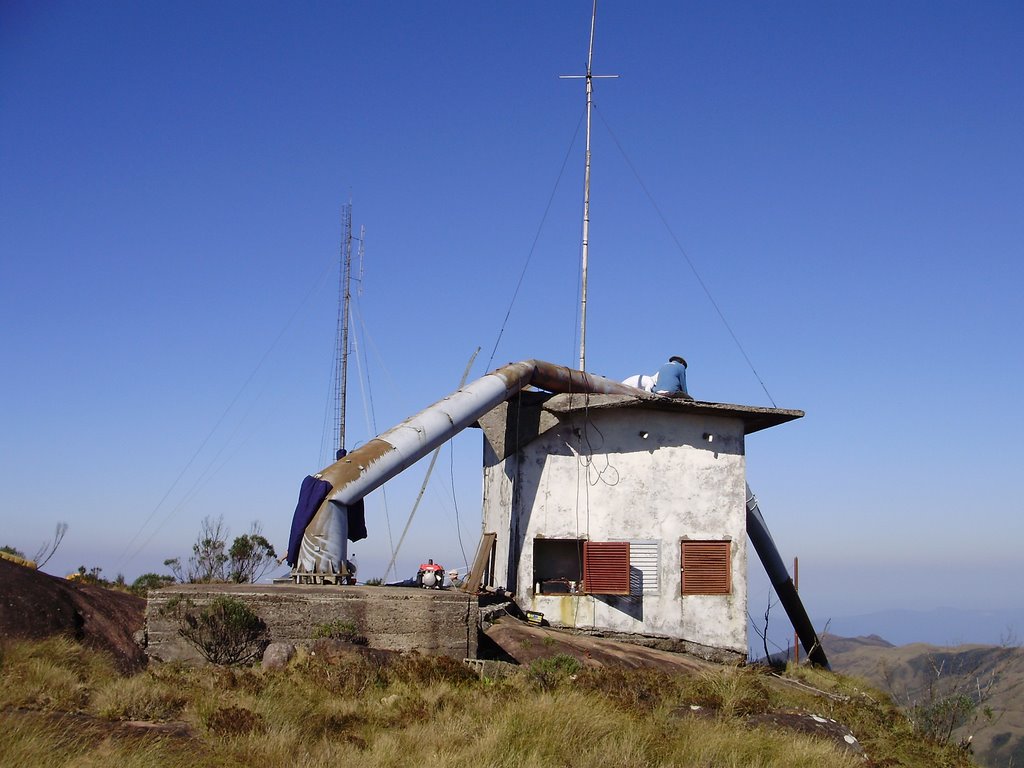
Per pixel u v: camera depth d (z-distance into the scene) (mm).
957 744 18969
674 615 22469
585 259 27484
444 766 10406
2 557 16578
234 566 25047
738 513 23203
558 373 24625
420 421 21375
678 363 26078
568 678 15039
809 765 12297
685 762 11867
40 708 11227
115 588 22531
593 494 23016
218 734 10695
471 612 17312
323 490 19547
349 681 13648
